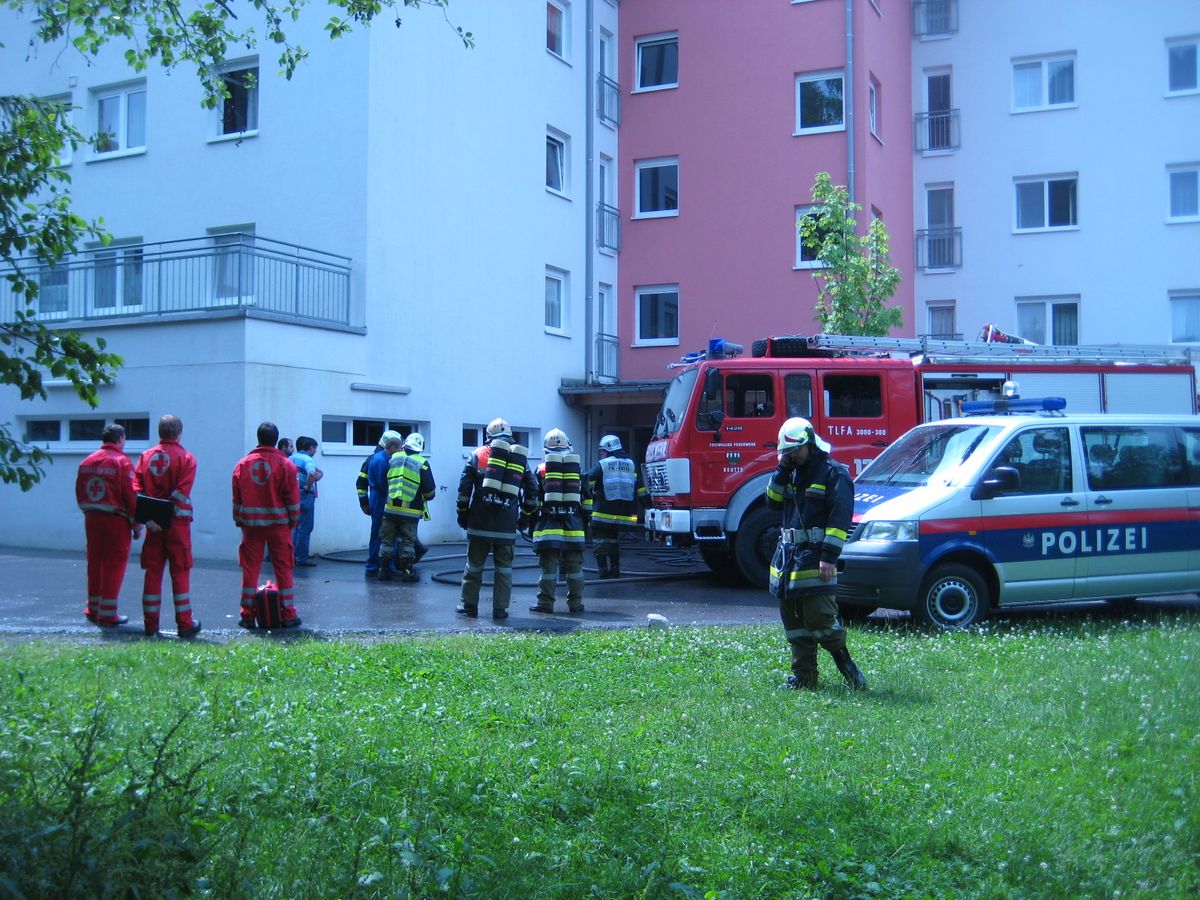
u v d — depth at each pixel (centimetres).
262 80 1845
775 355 1377
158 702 618
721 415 1312
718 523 1312
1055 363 1384
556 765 497
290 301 1664
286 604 980
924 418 1347
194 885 336
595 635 926
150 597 921
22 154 500
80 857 318
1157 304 2423
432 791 452
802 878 388
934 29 2606
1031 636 909
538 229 2203
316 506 1664
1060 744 562
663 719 610
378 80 1781
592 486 1474
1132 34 2448
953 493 975
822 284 2298
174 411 1596
